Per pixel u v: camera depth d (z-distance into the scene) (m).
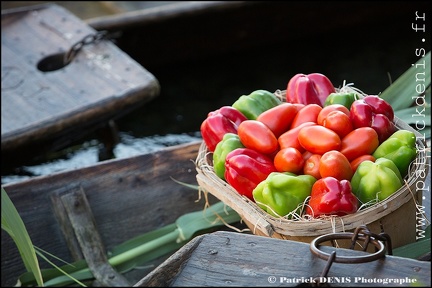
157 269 1.22
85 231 2.35
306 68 4.90
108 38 4.21
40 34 4.20
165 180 2.49
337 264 1.17
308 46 5.05
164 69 4.88
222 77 4.90
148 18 4.36
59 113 3.47
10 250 2.38
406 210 1.72
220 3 4.45
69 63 3.96
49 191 2.43
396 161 1.74
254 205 1.75
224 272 1.21
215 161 1.85
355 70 4.85
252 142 1.80
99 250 2.31
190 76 4.89
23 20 4.31
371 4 5.00
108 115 3.59
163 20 4.39
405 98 2.27
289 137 1.79
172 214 2.46
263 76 4.88
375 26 5.13
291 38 4.98
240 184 1.77
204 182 1.87
